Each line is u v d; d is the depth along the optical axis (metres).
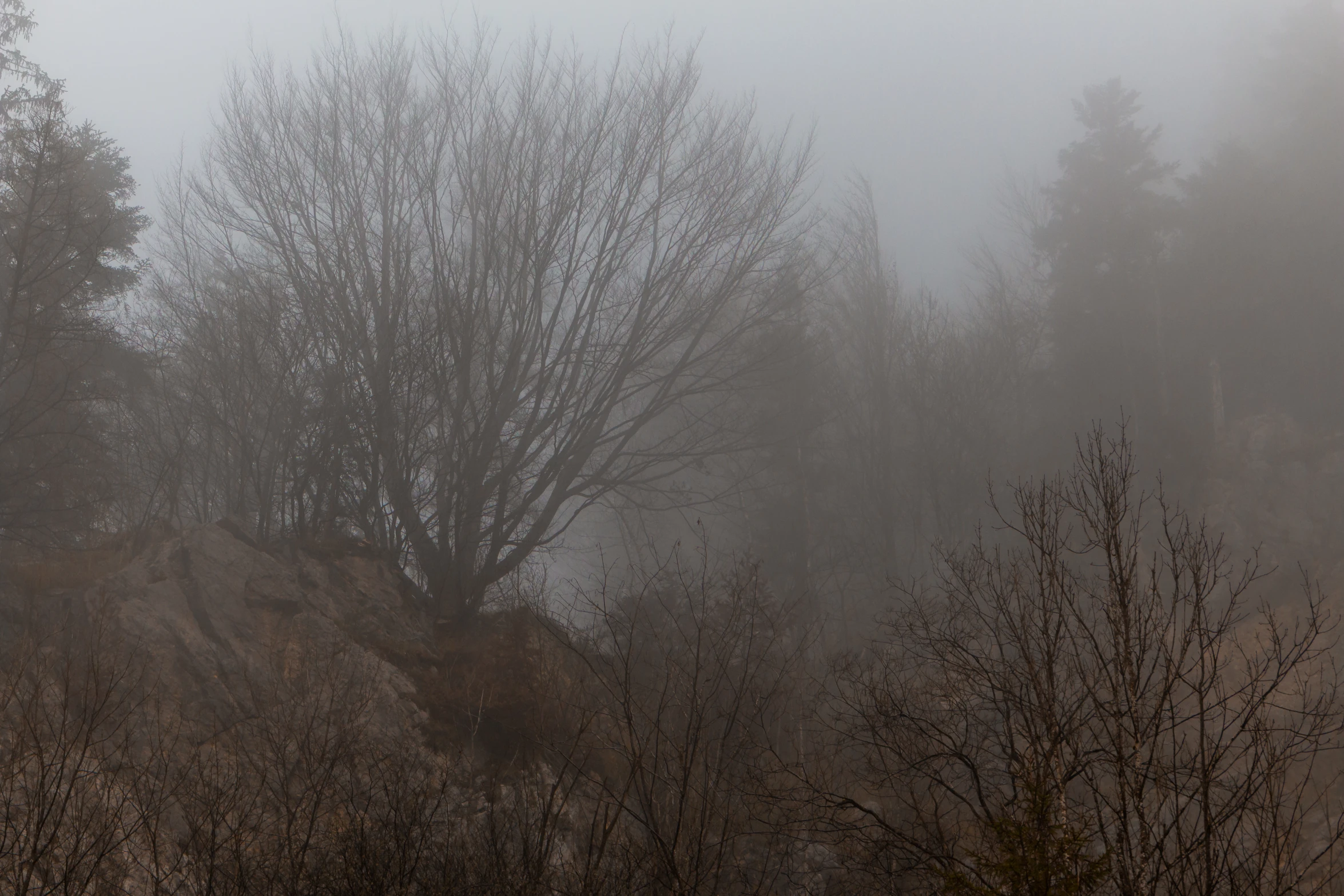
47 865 7.39
